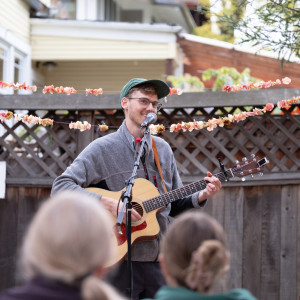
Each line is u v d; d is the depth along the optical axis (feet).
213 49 38.14
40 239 4.85
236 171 12.01
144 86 12.14
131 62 40.19
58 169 18.02
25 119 16.98
